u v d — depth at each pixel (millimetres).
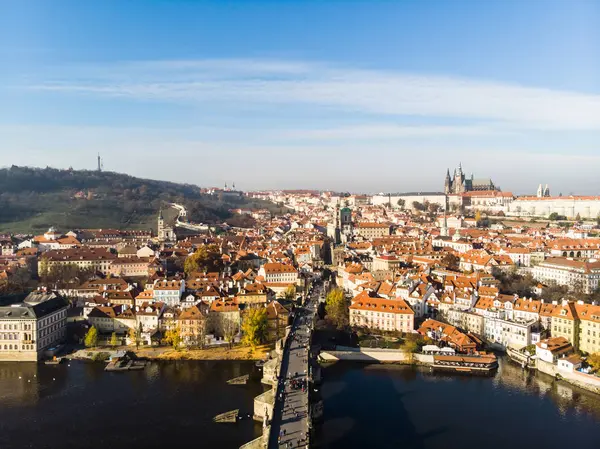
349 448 193875
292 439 171000
